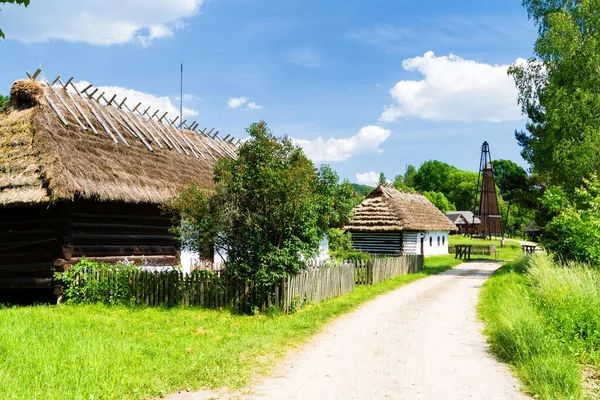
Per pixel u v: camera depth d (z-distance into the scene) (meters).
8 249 14.61
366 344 9.62
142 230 17.03
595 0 22.47
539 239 22.38
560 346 8.55
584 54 22.11
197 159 21.59
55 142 14.39
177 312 12.17
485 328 11.33
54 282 13.68
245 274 12.29
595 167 21.30
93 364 7.22
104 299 13.23
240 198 12.55
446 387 7.07
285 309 12.43
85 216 15.22
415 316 12.82
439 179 116.50
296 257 12.70
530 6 25.47
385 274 20.98
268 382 7.12
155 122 21.89
